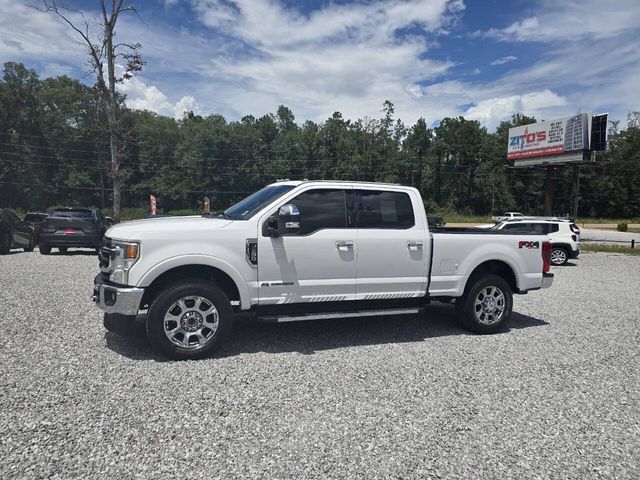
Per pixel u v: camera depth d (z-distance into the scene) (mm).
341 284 5367
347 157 81812
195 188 78250
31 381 4008
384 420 3455
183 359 4695
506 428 3379
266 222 5074
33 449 2895
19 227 15398
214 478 2646
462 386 4188
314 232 5270
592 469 2855
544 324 6742
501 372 4586
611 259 18250
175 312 4723
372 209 5613
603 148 28781
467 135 82875
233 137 80000
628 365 4879
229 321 4859
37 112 69750
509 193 81562
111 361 4594
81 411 3453
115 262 4703
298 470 2754
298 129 88625
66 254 15195
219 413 3494
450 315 7230
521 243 6398
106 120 27281
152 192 78188
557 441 3201
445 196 84312
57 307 6848
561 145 30906
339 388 4059
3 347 4914
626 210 80812
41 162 70625
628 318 7180
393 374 4453
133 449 2938
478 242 6133
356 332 6043
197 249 4758
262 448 3000
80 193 73500
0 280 9141
